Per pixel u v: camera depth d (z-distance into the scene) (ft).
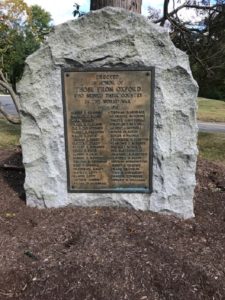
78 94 5.62
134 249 4.86
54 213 5.83
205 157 11.11
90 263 4.59
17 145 11.30
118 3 6.81
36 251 4.91
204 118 24.62
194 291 4.29
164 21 8.78
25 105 5.71
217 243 5.21
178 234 5.33
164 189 5.79
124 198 5.91
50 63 5.54
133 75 5.48
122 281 4.37
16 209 6.02
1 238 5.22
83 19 5.36
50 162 5.88
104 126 5.71
